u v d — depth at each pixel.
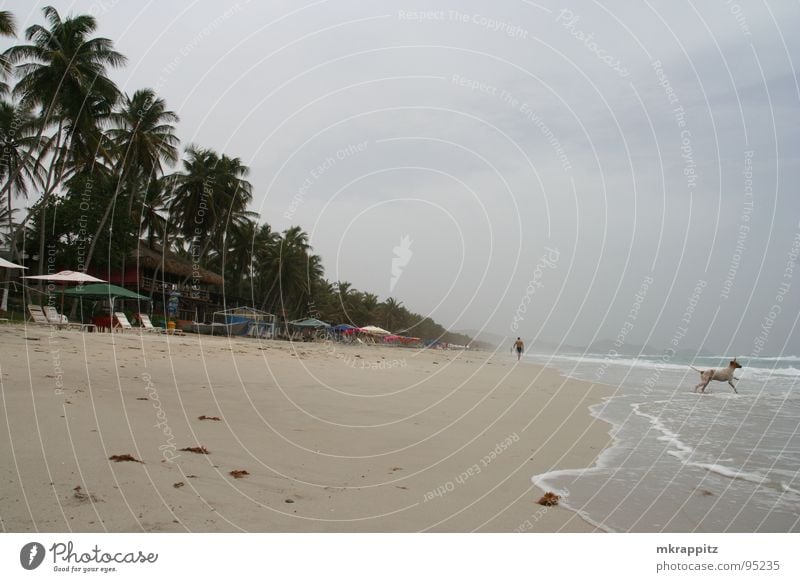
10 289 29.69
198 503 3.88
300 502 4.17
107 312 29.69
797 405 11.90
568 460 6.24
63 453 4.49
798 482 5.45
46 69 28.98
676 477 5.59
